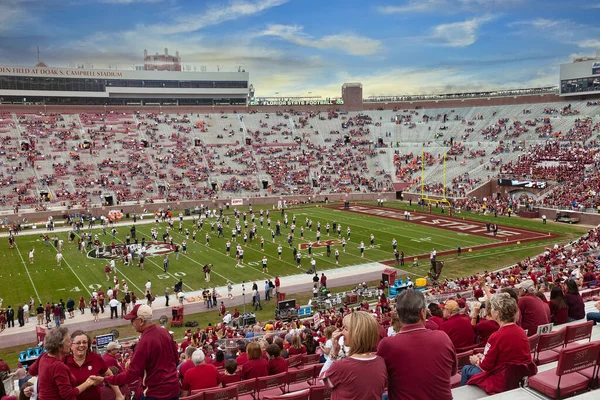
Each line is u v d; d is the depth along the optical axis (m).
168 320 28.25
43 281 35.84
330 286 33.84
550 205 60.00
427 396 5.27
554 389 6.91
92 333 26.45
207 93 107.94
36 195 67.88
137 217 65.94
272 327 22.16
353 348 5.18
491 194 71.06
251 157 85.81
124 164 78.00
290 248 45.03
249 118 97.50
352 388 5.02
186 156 83.06
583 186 60.53
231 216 64.94
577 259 31.17
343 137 95.00
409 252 43.12
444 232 51.66
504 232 51.19
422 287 31.02
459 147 84.81
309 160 86.94
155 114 93.69
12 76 94.38
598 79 82.94
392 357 5.36
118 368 9.59
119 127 87.62
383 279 32.59
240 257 40.44
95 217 64.06
